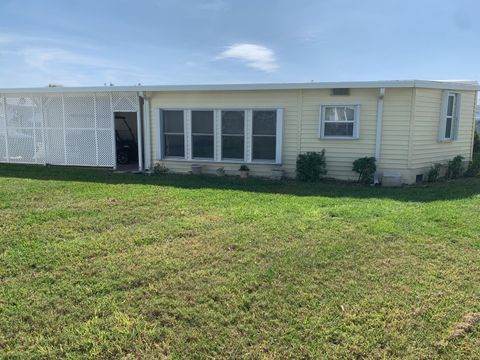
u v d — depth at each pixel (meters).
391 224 5.98
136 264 4.48
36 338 3.09
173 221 6.22
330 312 3.46
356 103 10.56
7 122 14.04
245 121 11.50
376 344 3.04
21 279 4.10
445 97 10.93
